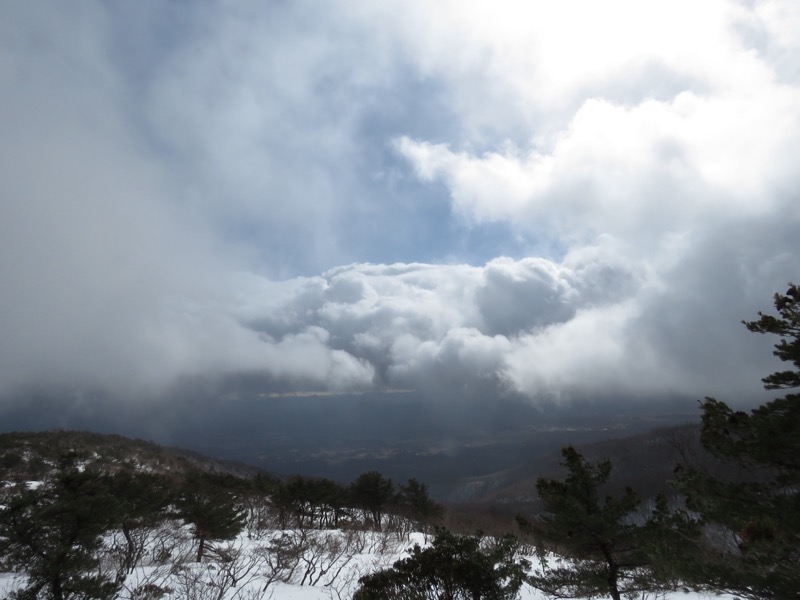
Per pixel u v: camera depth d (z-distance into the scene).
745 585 6.73
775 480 7.51
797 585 6.08
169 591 15.04
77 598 11.27
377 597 9.70
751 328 8.35
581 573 11.08
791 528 6.60
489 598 9.53
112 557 17.67
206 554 22.27
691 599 11.45
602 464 11.48
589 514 10.91
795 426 7.09
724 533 9.01
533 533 11.84
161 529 23.67
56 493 11.67
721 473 8.18
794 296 7.91
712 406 8.34
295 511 37.59
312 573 19.69
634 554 10.42
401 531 36.41
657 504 10.45
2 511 10.84
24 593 10.62
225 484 38.47
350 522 41.09
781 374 7.90
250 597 15.70
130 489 19.28
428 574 9.70
